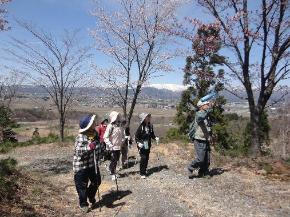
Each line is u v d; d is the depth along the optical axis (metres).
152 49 19.09
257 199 8.45
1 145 20.36
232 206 8.01
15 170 9.71
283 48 12.77
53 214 7.61
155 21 18.80
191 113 27.44
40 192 8.86
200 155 10.28
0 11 13.93
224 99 23.34
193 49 14.73
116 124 10.60
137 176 11.15
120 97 20.31
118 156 10.70
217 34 13.73
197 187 9.54
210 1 13.39
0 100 34.19
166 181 10.30
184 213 7.69
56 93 22.14
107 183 10.50
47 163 14.52
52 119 56.81
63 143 19.59
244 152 13.61
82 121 8.04
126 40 19.16
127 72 19.66
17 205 7.53
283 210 7.71
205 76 14.64
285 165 11.22
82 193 8.05
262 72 13.30
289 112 25.53
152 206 8.20
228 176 10.41
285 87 14.38
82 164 8.04
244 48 13.40
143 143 10.81
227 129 23.95
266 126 25.72
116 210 8.13
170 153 14.37
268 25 12.95
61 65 22.22
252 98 13.56
